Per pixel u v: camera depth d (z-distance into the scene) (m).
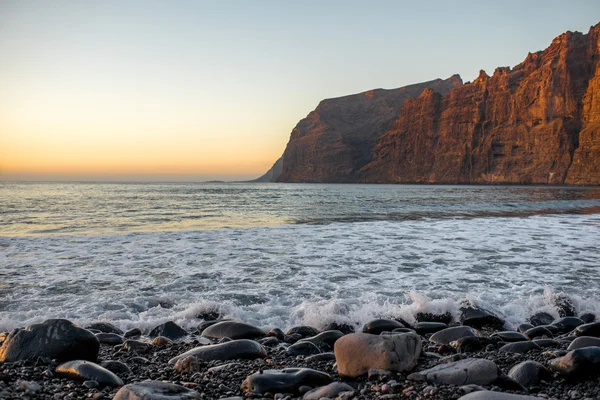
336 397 3.96
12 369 4.59
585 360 4.48
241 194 68.38
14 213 28.62
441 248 14.63
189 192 76.81
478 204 41.66
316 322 7.31
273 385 4.23
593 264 12.20
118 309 8.02
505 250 14.31
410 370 4.60
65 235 17.55
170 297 8.76
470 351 5.92
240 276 10.63
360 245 15.21
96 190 84.19
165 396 3.59
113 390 4.20
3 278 10.15
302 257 13.04
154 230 19.70
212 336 6.55
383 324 6.91
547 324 7.59
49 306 8.08
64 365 4.62
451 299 8.12
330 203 43.09
